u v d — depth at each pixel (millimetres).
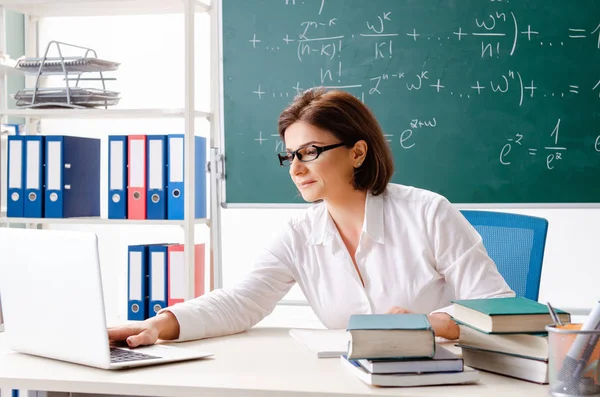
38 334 1356
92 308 1245
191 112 2682
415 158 2969
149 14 3045
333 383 1160
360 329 1146
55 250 1292
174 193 2715
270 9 3029
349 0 2986
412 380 1141
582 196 2889
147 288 2783
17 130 2973
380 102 2982
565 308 3051
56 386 1214
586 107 2885
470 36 2926
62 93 2789
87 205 2896
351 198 1704
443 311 1527
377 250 1689
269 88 3039
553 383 1074
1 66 2824
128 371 1257
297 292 3240
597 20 2873
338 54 2998
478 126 2932
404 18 2959
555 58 2893
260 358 1353
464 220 1699
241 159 3055
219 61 3074
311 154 1628
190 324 1527
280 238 1767
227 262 3357
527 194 2914
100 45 3416
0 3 2838
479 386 1145
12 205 2801
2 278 1415
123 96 3402
